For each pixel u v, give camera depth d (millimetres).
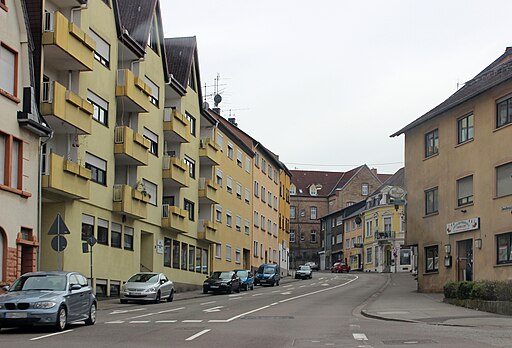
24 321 16375
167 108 42281
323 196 123750
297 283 61125
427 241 39062
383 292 41375
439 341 14812
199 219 50594
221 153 55406
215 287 41625
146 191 37219
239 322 20094
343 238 105812
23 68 25297
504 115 32406
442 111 37250
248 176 65000
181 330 17391
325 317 22672
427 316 22625
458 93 38656
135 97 35188
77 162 29906
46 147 28969
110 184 33750
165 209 41312
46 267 28625
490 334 16516
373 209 91938
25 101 25062
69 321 17516
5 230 23172
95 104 32281
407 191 41594
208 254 51781
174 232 43688
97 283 32156
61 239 22094
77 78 30250
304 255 121125
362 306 29141
